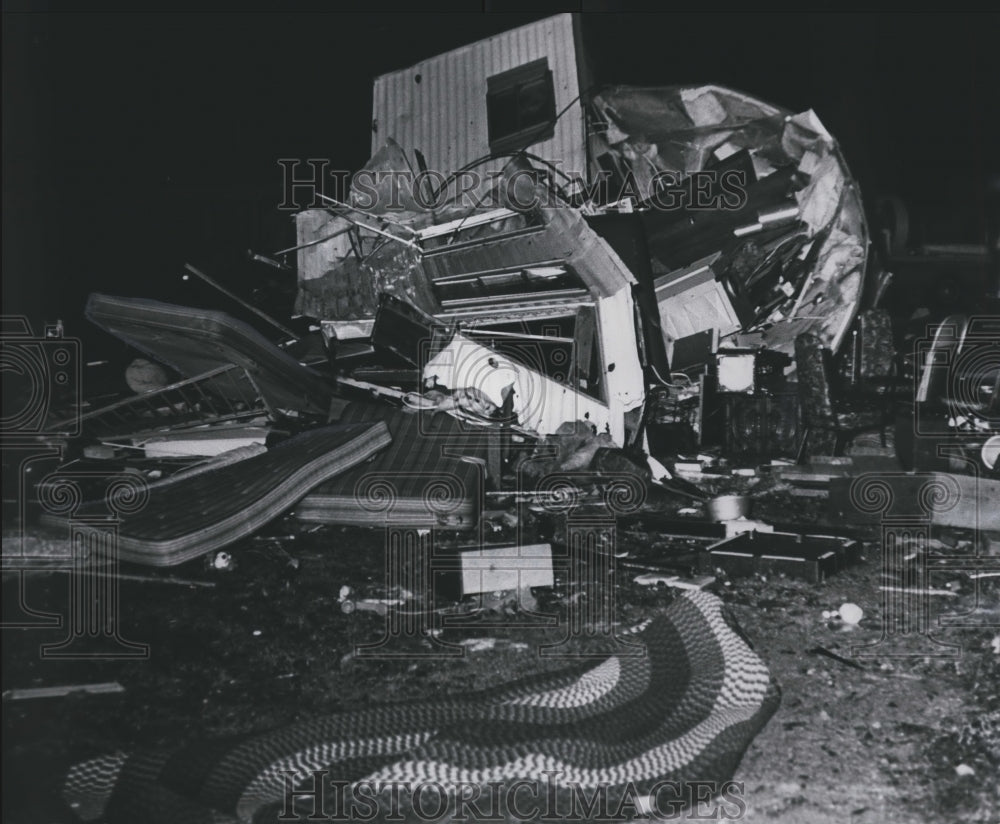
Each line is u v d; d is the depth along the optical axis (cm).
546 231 880
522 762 298
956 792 286
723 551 540
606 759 300
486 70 1312
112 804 282
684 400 992
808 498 769
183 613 458
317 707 352
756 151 1155
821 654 402
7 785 291
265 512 561
